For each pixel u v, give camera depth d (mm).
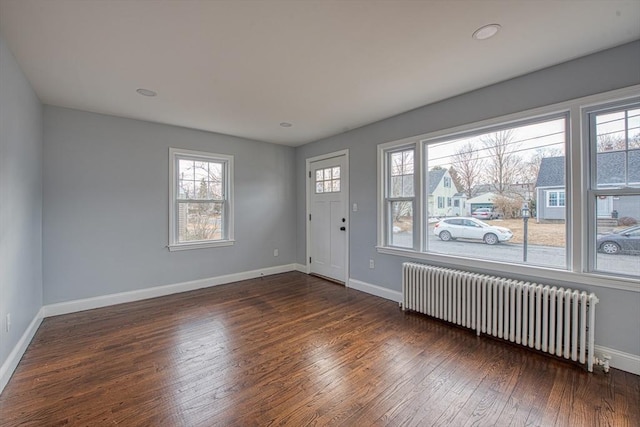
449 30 1917
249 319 3104
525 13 1751
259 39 2006
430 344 2541
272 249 5113
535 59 2285
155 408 1741
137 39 1994
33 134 2777
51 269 3182
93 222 3436
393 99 3096
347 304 3564
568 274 2314
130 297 3678
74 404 1771
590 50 2150
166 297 3844
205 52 2166
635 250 2098
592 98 2188
